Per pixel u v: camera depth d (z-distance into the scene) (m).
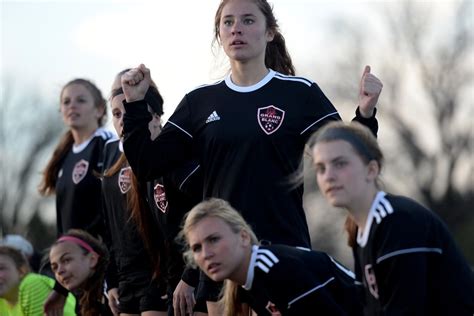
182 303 17.55
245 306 15.67
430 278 12.83
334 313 14.27
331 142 12.88
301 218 16.64
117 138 21.64
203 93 17.12
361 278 13.21
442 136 94.19
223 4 17.17
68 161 24.59
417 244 12.55
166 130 17.25
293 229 16.38
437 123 94.25
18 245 29.39
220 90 17.00
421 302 12.49
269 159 16.39
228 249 14.36
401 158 94.25
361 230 13.01
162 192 18.84
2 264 23.39
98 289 21.91
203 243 14.47
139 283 20.34
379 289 12.81
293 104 16.61
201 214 14.57
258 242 15.11
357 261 13.21
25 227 102.44
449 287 12.80
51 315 22.33
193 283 17.53
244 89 16.81
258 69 16.89
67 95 24.50
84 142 24.45
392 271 12.55
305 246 16.56
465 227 94.75
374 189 12.99
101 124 24.91
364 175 12.84
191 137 17.14
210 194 16.81
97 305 21.91
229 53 16.78
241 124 16.53
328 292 14.41
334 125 13.19
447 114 94.06
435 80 94.00
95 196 24.06
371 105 16.45
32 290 23.36
